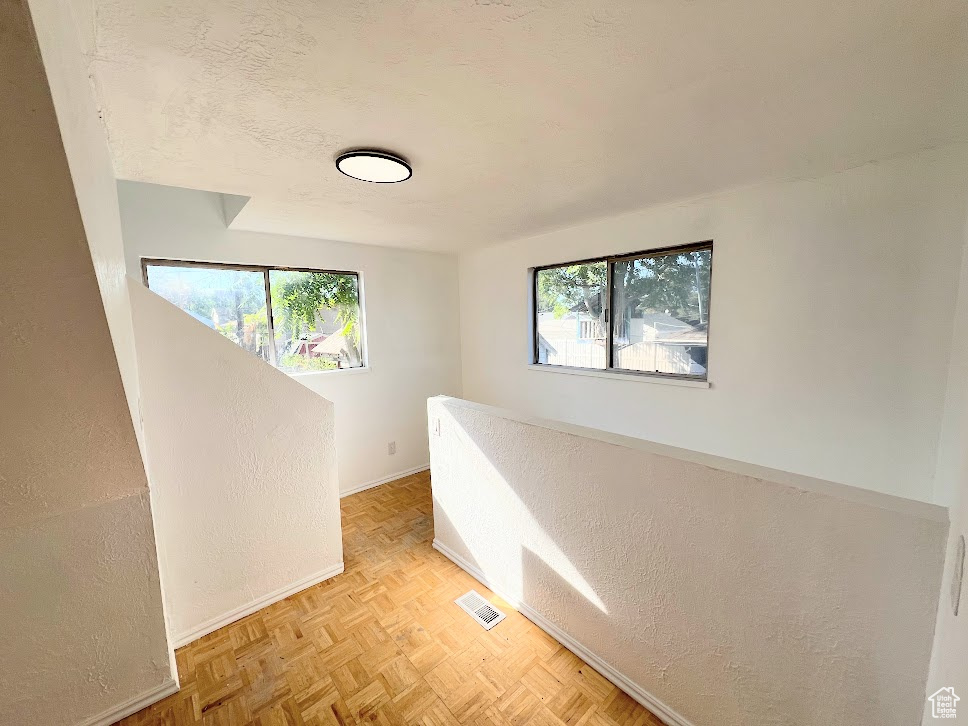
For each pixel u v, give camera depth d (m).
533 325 3.52
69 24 0.73
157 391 1.72
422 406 3.94
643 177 1.96
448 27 0.95
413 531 2.78
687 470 1.26
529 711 1.46
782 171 1.89
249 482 1.97
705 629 1.27
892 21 0.94
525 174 1.90
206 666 1.68
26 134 0.55
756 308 2.20
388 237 3.20
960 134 1.53
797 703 1.11
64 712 1.39
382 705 1.49
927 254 1.69
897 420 1.80
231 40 0.97
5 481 1.08
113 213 1.45
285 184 1.97
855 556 0.98
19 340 0.79
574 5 0.88
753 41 1.01
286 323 3.15
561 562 1.71
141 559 1.49
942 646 0.79
